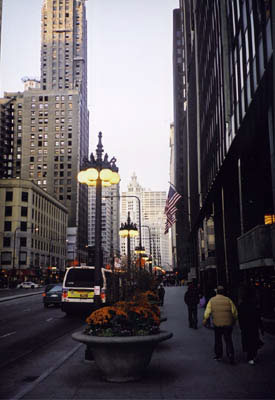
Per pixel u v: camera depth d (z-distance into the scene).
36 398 6.78
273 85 15.52
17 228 88.88
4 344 14.01
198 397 6.81
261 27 17.41
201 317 22.92
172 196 41.47
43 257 100.75
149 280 22.16
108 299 15.36
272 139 16.30
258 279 20.80
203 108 46.38
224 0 28.06
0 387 8.08
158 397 6.81
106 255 104.12
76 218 139.62
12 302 39.47
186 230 74.88
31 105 146.50
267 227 17.58
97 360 8.07
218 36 31.58
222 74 28.86
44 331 17.70
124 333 8.38
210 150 39.16
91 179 12.22
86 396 6.89
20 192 90.75
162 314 24.66
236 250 30.58
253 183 24.47
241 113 22.11
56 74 163.50
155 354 11.17
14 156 144.62
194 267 65.75
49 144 143.88
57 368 9.33
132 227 25.11
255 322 9.91
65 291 24.31
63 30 166.62
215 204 36.59
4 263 88.06
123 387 7.53
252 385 7.64
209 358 10.55
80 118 149.12
